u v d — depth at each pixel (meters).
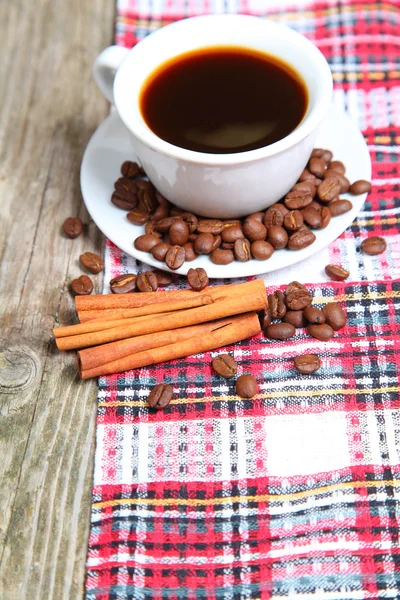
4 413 0.41
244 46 0.45
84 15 0.56
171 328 0.42
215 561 0.38
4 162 0.50
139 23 0.54
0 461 0.40
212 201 0.43
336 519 0.38
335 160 0.46
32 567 0.38
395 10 0.54
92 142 0.47
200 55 0.45
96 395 0.42
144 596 0.37
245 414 0.41
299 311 0.43
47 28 0.56
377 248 0.44
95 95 0.52
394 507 0.39
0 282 0.45
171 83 0.44
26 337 0.44
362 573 0.37
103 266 0.45
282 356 0.42
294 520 0.38
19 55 0.54
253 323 0.42
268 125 0.43
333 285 0.44
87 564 0.38
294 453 0.40
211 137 0.43
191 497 0.39
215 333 0.42
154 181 0.44
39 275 0.46
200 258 0.43
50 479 0.40
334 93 0.51
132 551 0.38
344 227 0.44
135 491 0.39
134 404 0.41
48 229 0.47
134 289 0.44
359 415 0.40
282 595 0.37
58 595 0.37
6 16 0.56
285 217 0.43
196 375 0.42
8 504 0.39
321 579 0.37
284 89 0.44
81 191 0.48
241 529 0.38
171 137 0.43
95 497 0.39
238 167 0.40
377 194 0.47
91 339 0.42
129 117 0.41
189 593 0.37
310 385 0.41
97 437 0.40
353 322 0.43
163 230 0.44
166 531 0.38
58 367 0.43
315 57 0.43
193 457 0.40
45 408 0.41
